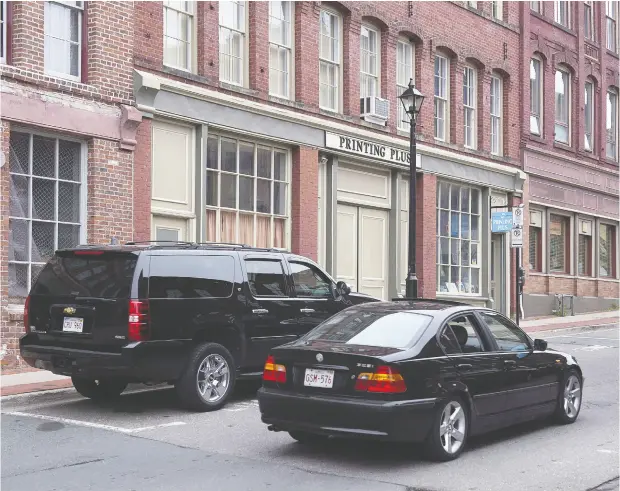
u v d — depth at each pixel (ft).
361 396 24.45
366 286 69.26
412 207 54.24
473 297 80.94
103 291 32.09
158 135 51.96
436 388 25.12
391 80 70.49
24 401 35.40
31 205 44.80
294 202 61.67
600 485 23.16
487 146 83.10
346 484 22.95
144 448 27.25
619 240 108.88
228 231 56.59
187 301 33.30
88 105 46.83
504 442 28.76
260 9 58.80
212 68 55.16
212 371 34.17
